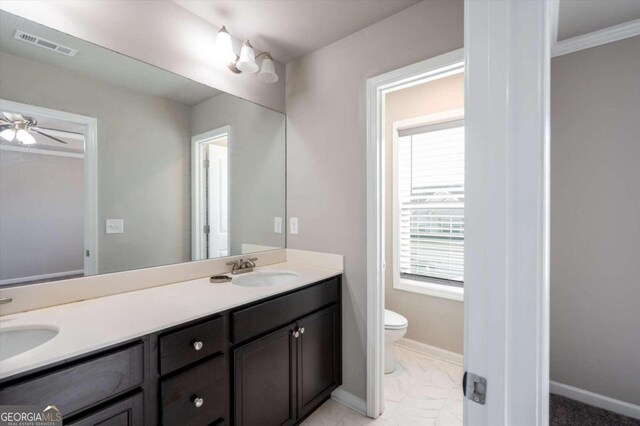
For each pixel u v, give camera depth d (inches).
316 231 83.9
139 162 61.9
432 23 63.2
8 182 47.1
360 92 74.3
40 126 50.1
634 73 69.9
